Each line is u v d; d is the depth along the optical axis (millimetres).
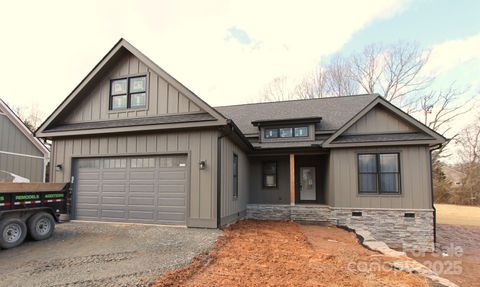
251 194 13875
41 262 5070
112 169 9227
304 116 14398
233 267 4855
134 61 9609
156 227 8180
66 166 9625
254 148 12094
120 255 5465
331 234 9023
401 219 10156
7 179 10766
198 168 8305
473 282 7152
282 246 6531
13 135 12156
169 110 8977
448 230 14219
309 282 4223
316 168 13625
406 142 10109
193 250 5809
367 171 10680
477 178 26891
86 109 9930
